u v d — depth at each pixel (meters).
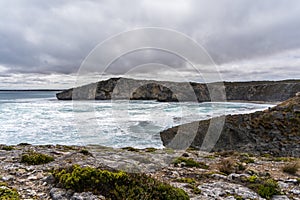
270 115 31.33
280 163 11.92
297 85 85.81
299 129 28.94
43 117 36.84
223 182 7.93
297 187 7.85
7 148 11.93
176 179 7.96
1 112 43.75
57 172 6.53
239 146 27.72
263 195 6.85
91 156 9.58
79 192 5.40
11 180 6.53
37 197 5.43
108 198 5.20
